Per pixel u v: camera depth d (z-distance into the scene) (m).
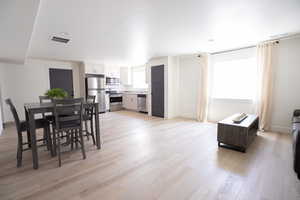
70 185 1.64
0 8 1.42
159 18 2.16
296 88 3.21
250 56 3.83
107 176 1.81
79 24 2.31
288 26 2.53
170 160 2.20
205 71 4.52
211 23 2.36
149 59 5.48
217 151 2.49
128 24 2.35
